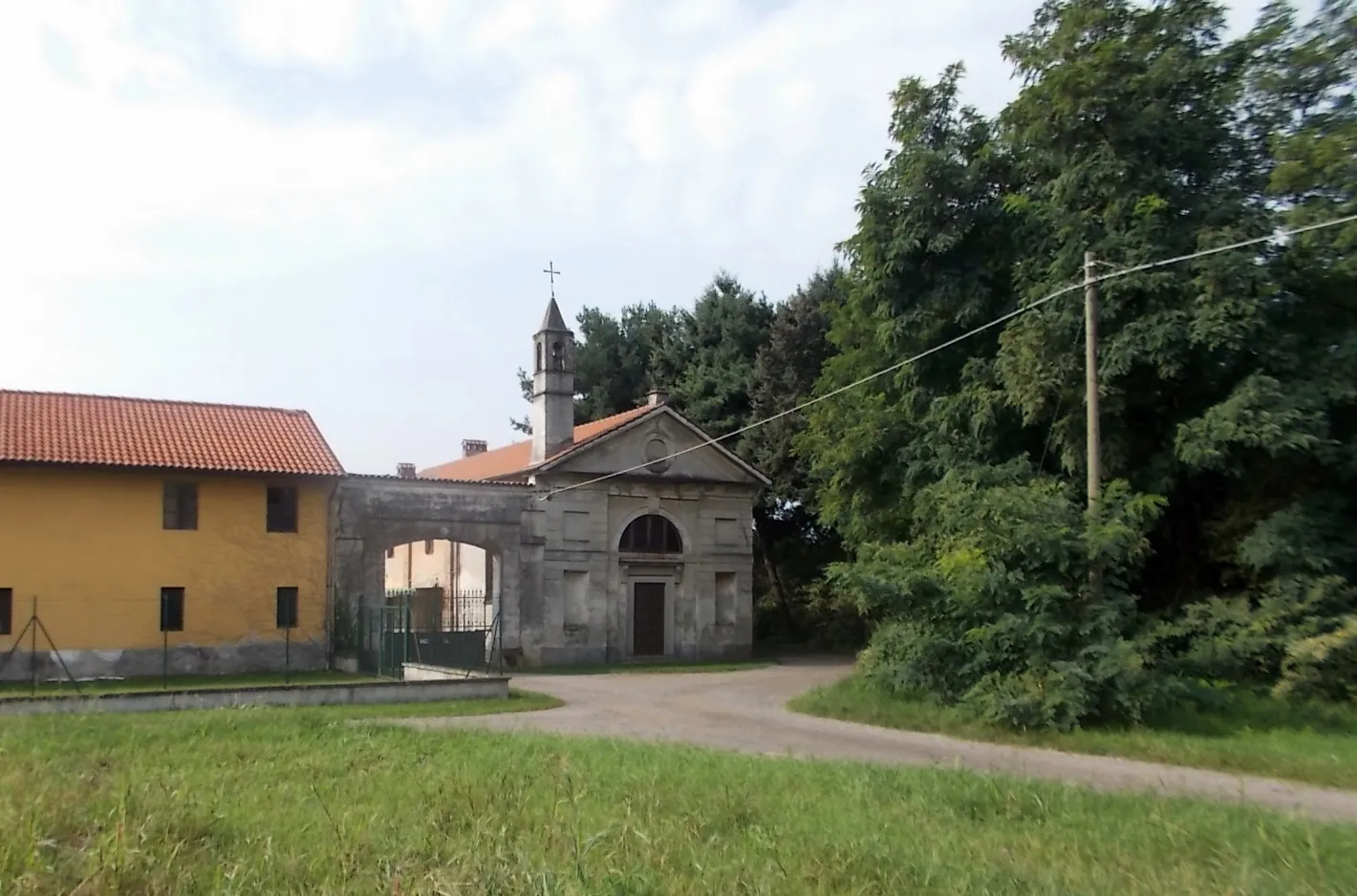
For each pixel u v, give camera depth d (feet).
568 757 43.24
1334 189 67.41
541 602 125.80
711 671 119.24
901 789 37.50
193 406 115.96
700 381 167.22
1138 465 74.90
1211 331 65.98
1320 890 25.22
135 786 34.37
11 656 96.89
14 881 23.38
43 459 97.55
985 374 80.64
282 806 32.30
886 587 67.82
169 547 104.42
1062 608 63.46
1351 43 71.00
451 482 120.78
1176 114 75.10
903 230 83.20
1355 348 67.41
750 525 140.97
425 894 22.48
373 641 107.04
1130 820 32.53
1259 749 52.90
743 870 24.90
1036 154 78.74
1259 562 67.00
